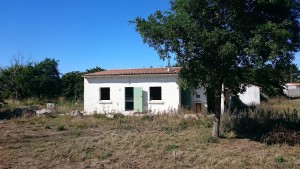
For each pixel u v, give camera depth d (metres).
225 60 10.80
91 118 19.84
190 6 10.95
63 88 42.09
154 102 25.17
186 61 11.44
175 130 15.26
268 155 10.30
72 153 10.89
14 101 35.12
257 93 33.31
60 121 19.36
